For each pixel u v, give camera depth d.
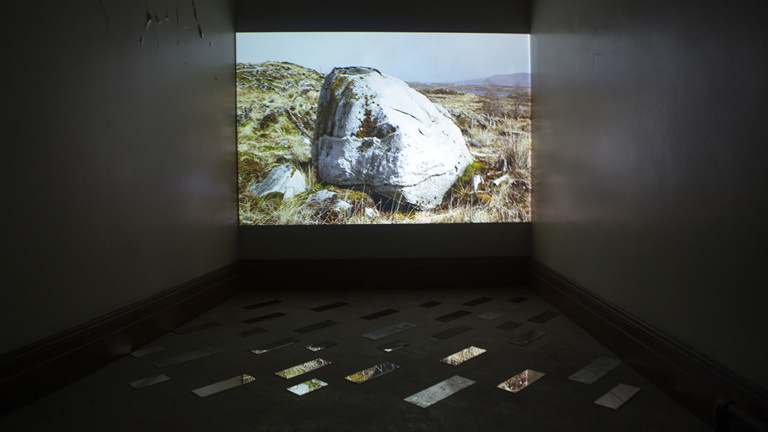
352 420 2.49
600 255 3.73
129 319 3.54
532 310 4.77
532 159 5.77
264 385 2.96
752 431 1.86
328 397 2.78
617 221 3.41
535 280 5.57
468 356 3.45
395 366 3.27
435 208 5.90
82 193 3.03
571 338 3.84
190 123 4.54
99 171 3.19
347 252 5.87
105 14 3.25
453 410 2.60
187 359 3.43
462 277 5.87
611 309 3.48
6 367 2.51
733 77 2.16
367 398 2.76
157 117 3.92
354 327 4.25
